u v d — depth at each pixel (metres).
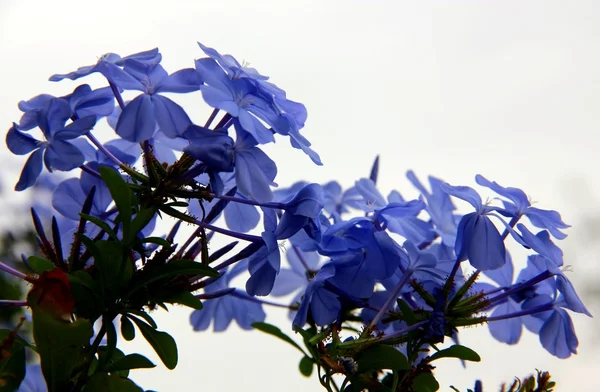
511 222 0.48
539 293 0.50
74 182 0.49
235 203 0.49
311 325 0.49
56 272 0.43
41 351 0.43
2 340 0.45
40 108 0.46
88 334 0.43
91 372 0.46
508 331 0.52
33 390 0.47
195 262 0.45
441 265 0.49
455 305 0.47
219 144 0.44
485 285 0.50
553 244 0.48
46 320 0.43
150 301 0.45
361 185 0.50
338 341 0.47
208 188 0.45
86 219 0.45
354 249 0.48
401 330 0.47
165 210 0.45
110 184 0.44
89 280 0.45
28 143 0.45
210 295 0.46
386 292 0.49
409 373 0.47
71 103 0.46
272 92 0.47
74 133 0.45
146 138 0.44
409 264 0.48
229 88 0.45
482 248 0.47
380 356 0.47
